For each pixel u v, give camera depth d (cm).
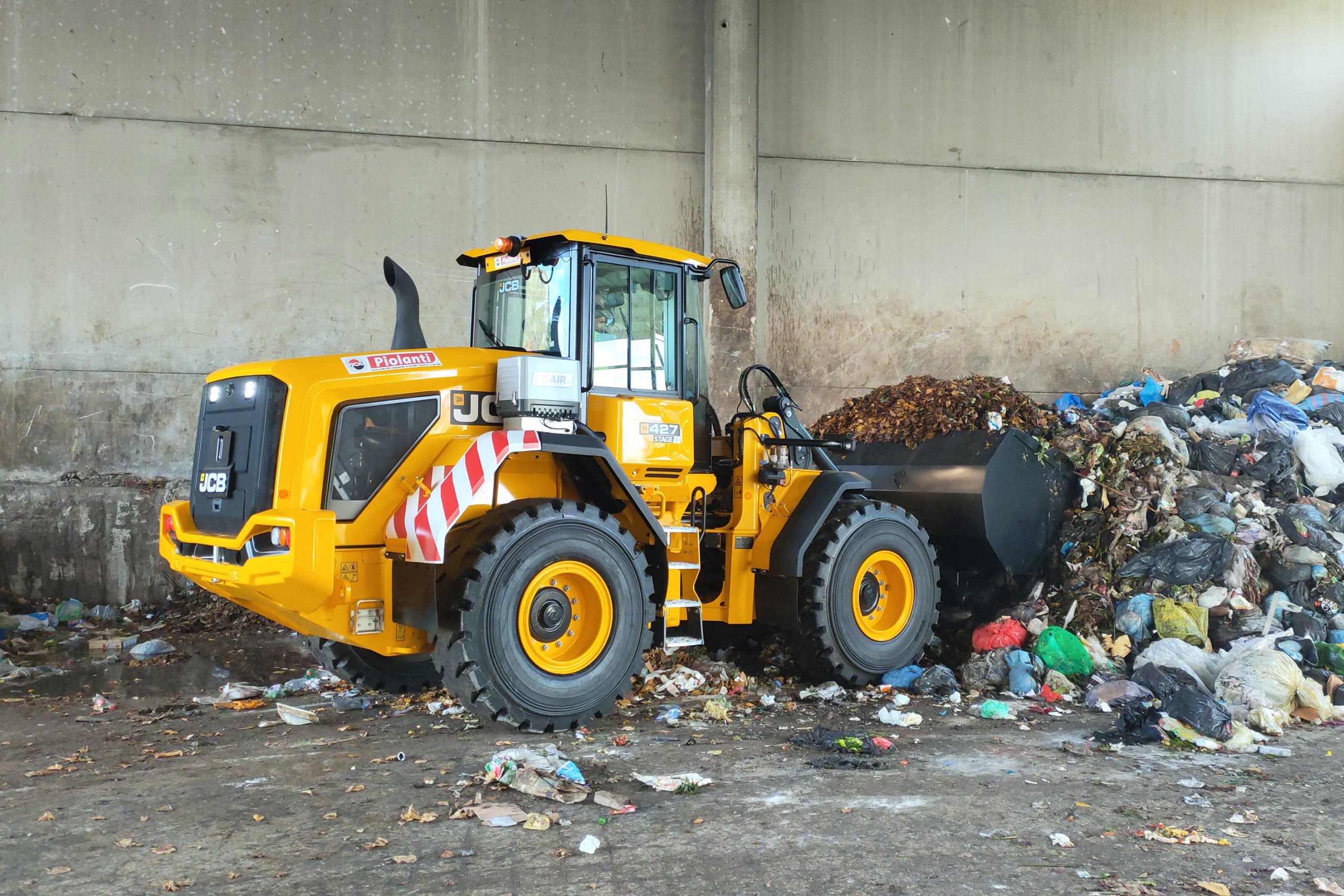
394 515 444
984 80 995
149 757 419
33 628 758
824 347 962
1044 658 540
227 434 434
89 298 832
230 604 802
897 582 566
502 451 434
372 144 876
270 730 465
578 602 461
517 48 901
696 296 541
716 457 561
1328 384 864
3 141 821
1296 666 488
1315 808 345
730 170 909
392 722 477
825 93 960
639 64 923
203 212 848
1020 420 663
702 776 379
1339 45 1057
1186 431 752
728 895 272
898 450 661
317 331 866
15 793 370
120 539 825
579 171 912
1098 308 1022
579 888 277
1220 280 1048
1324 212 1060
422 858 298
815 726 464
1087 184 1020
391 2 878
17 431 820
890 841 312
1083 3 1015
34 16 825
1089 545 621
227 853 304
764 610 546
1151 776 383
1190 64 1040
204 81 848
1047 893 273
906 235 980
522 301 517
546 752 407
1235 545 591
